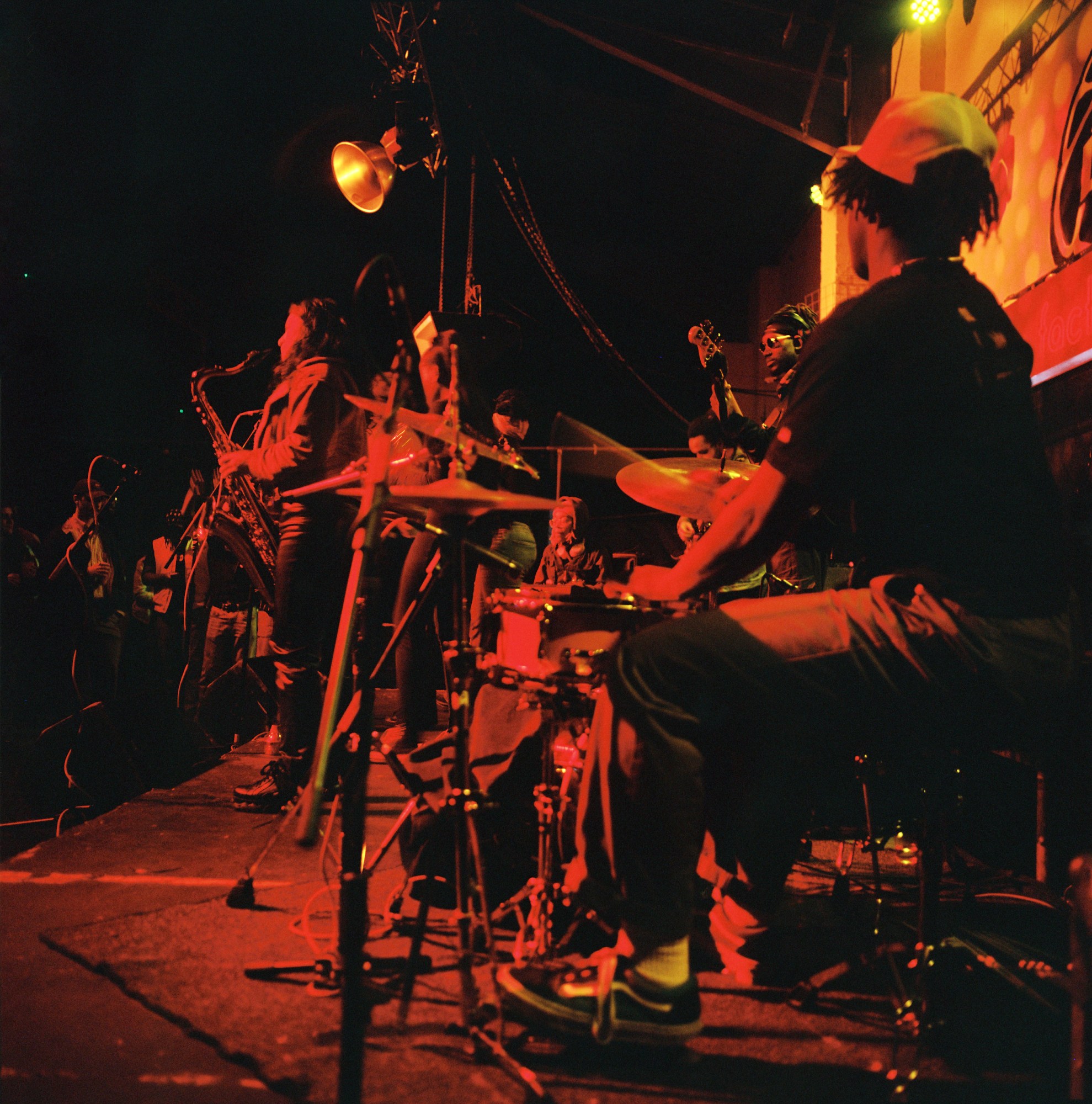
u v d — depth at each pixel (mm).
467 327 3342
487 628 2756
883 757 1874
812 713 1650
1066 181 3506
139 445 11766
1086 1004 1468
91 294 11336
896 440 1659
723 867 2129
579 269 11203
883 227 1828
